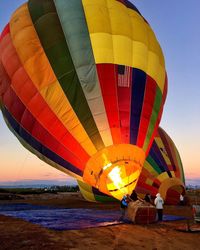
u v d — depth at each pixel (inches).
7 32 563.5
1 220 497.4
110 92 484.1
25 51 509.7
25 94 507.8
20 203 936.9
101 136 471.5
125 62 507.8
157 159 785.6
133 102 498.0
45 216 554.3
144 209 469.1
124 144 475.5
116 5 553.6
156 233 398.0
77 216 550.9
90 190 853.8
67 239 343.9
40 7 545.3
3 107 591.8
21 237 351.6
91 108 475.8
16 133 598.9
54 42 501.7
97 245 319.3
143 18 605.0
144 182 764.6
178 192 779.4
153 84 536.7
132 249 310.0
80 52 491.2
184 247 329.4
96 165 472.1
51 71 491.5
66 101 481.4
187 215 611.5
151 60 550.0
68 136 486.6
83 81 482.0
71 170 515.2
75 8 527.5
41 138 518.3
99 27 509.4
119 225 448.8
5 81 545.3
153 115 529.3
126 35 524.1
